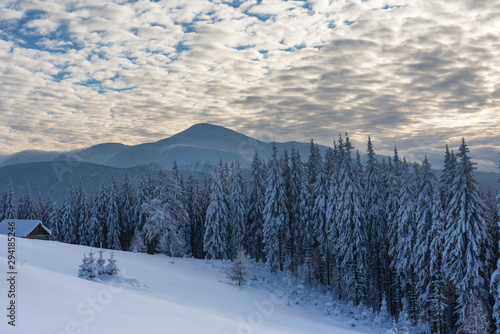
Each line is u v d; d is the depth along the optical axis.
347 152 39.00
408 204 34.78
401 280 36.44
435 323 31.22
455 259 29.19
